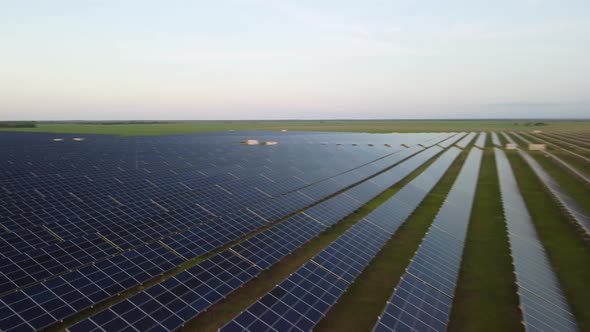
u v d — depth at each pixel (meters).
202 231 29.56
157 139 112.31
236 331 17.00
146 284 23.39
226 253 25.64
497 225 37.41
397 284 23.27
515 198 44.75
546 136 166.62
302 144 109.56
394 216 37.56
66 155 60.62
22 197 31.80
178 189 40.47
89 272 21.30
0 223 25.64
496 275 26.25
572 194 51.84
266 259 26.16
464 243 31.56
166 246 26.11
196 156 68.00
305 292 21.28
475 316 21.17
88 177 41.50
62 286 19.50
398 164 75.31
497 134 189.12
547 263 27.09
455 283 23.86
